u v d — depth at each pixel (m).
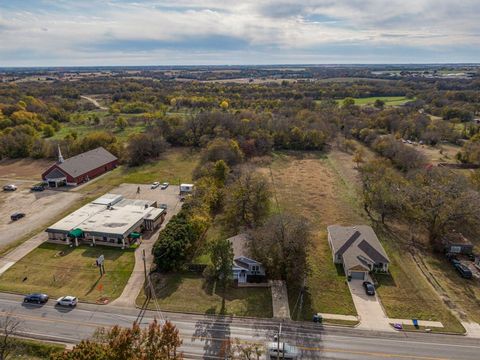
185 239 50.66
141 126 146.12
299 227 48.81
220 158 91.56
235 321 39.69
